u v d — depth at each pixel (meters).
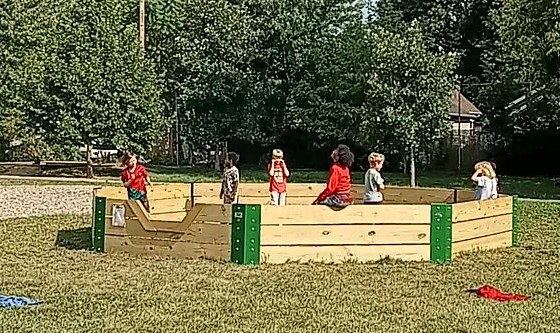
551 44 27.66
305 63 42.12
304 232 12.28
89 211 20.36
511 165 43.41
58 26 35.34
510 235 14.87
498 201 14.41
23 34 35.16
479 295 10.16
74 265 11.99
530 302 9.79
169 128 44.00
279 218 12.17
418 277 11.36
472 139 44.50
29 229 16.42
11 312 8.82
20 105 34.72
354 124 39.09
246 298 9.76
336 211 12.38
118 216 13.13
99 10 34.56
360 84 33.38
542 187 33.12
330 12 42.84
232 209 12.15
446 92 31.73
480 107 51.78
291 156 45.41
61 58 34.53
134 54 34.66
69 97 34.06
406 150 33.53
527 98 40.44
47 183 30.89
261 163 45.69
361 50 34.53
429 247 12.77
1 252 13.30
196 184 17.80
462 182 35.41
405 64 31.25
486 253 13.76
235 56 42.91
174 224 12.65
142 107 34.59
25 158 44.00
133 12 46.78
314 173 40.16
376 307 9.37
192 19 44.56
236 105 42.97
